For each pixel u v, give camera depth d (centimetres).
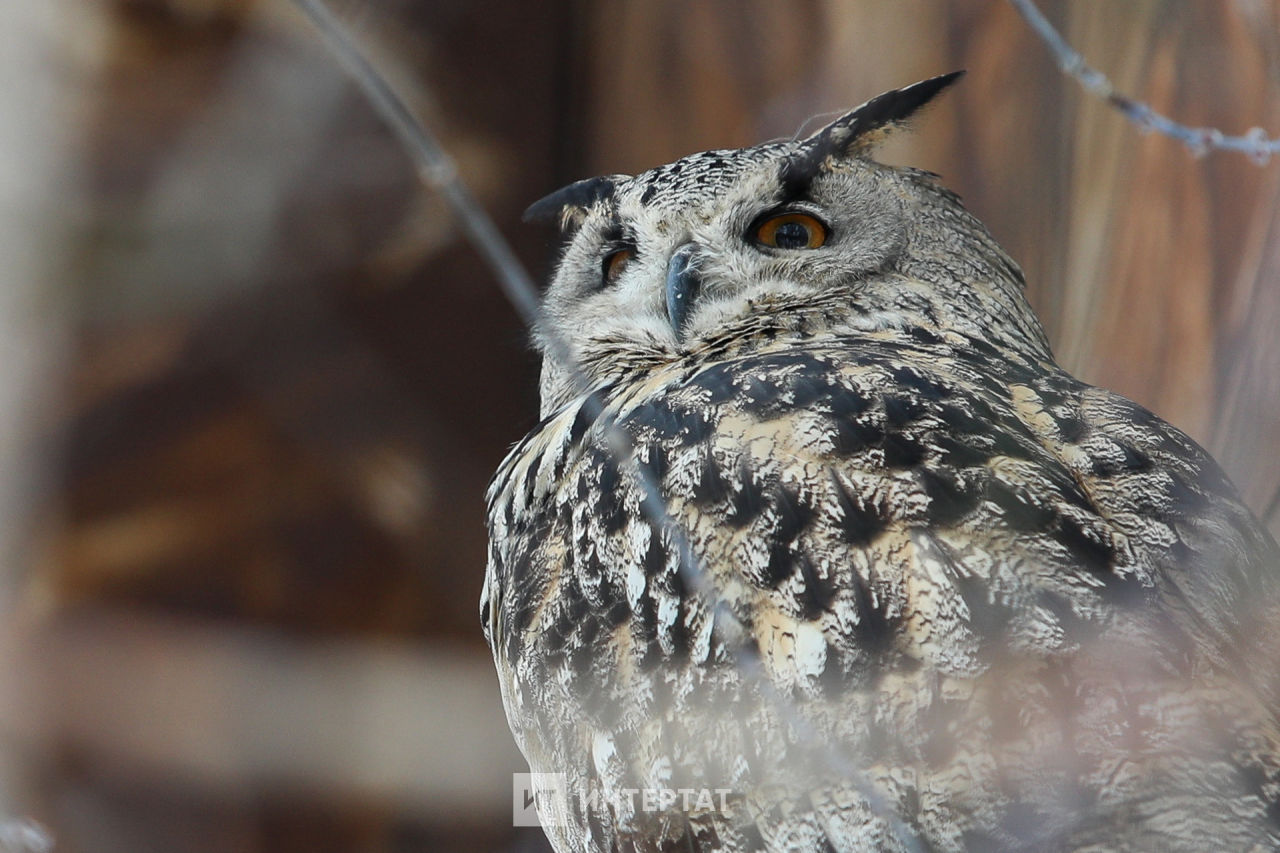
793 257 995
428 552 1216
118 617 1109
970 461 741
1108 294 1094
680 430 794
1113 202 1095
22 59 1024
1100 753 654
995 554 704
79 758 1097
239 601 1159
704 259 1005
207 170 1089
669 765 745
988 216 1152
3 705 1095
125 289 1082
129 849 1090
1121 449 774
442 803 1086
